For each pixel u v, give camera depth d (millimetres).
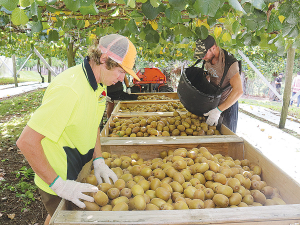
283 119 7332
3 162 4762
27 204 3471
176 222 1351
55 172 1601
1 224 3047
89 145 1902
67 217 1401
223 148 2867
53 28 4004
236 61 3307
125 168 2443
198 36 3369
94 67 1659
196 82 4121
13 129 7043
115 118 4203
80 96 1528
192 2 1847
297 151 5348
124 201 1703
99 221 1364
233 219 1368
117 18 3447
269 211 1435
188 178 2125
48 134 1434
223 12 2889
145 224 1349
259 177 2188
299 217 1395
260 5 1664
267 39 3514
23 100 12562
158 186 1966
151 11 2422
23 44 8789
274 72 14930
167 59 8812
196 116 3715
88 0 1867
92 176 1970
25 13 2420
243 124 7953
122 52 1576
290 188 1835
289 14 2482
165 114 4281
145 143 2768
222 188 1859
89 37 4859
